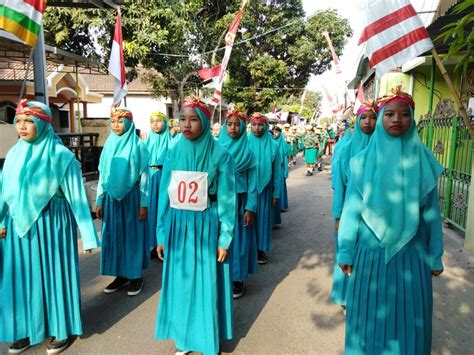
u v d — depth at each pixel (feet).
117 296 14.12
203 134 9.43
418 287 7.72
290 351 10.64
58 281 10.09
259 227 16.97
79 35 41.16
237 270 13.56
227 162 9.62
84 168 28.40
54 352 10.43
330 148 74.13
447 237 20.30
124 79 20.20
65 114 60.49
